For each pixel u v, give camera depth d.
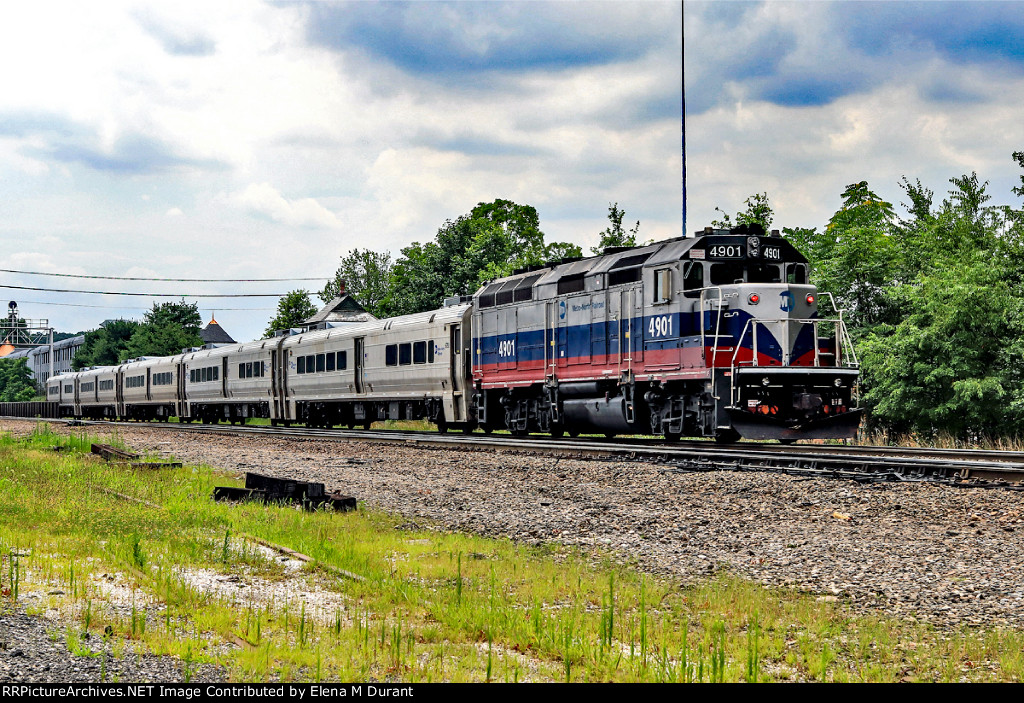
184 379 52.56
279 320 91.88
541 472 17.84
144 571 9.18
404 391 33.44
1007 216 28.50
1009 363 25.44
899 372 26.19
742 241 21.30
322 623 7.66
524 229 65.56
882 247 31.69
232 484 17.67
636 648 7.14
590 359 24.19
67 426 45.88
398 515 13.82
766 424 19.86
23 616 7.38
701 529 11.90
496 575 9.55
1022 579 8.91
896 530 11.38
